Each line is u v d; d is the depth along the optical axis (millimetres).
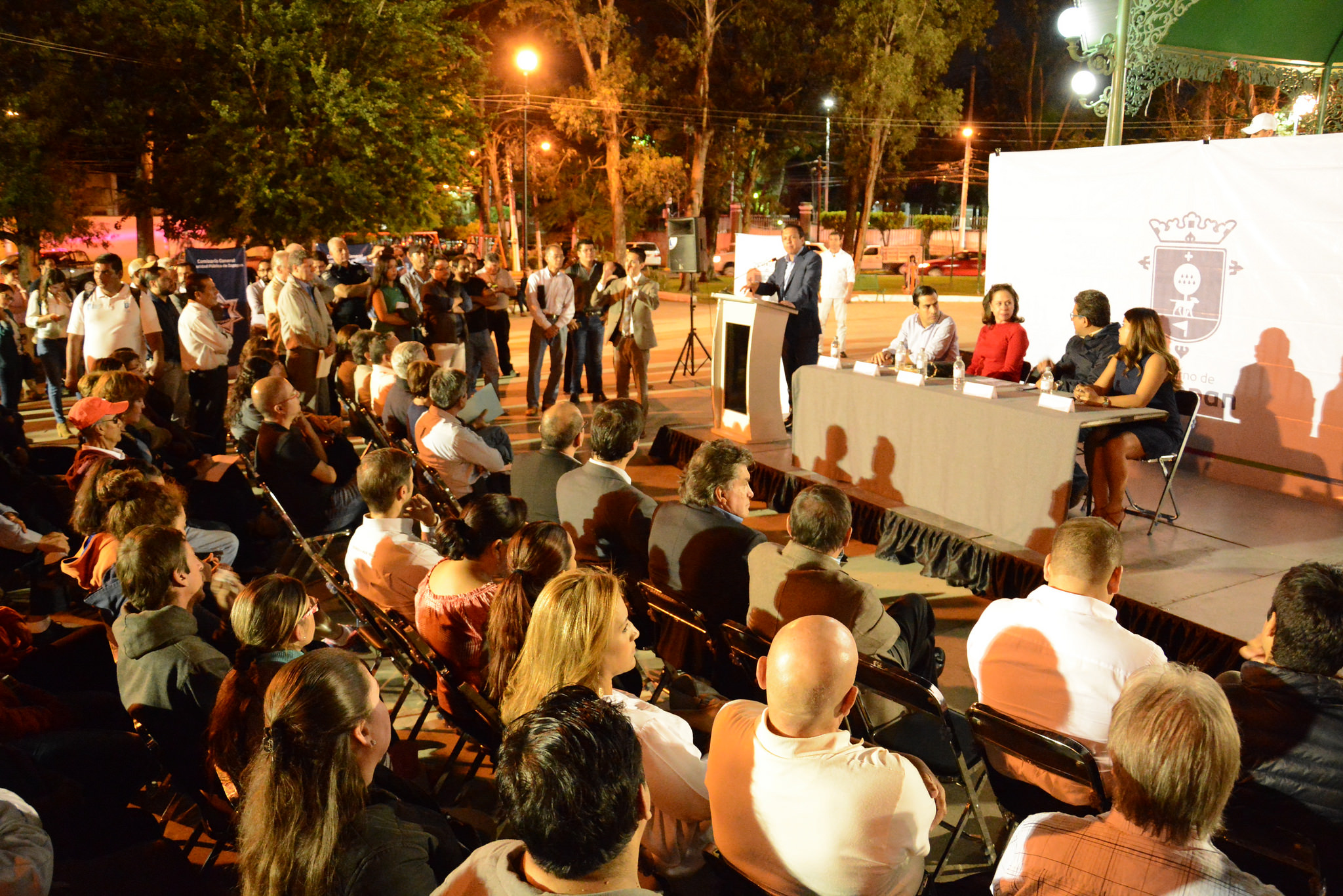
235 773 2230
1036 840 1641
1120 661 2410
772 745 1898
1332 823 2094
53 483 5367
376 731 1826
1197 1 7766
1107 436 4855
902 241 46188
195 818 3197
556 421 4492
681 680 3881
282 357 8836
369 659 4379
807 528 2936
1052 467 4738
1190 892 1451
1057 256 7441
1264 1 8117
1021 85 40531
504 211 45344
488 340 10633
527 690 2254
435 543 3461
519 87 31688
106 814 2664
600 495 3939
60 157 16219
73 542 4879
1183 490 6145
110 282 7965
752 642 2877
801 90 33031
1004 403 5113
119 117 15133
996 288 6234
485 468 5301
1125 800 1515
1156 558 4801
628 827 1288
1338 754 2061
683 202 33219
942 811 2225
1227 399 6434
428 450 5242
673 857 2264
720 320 7652
